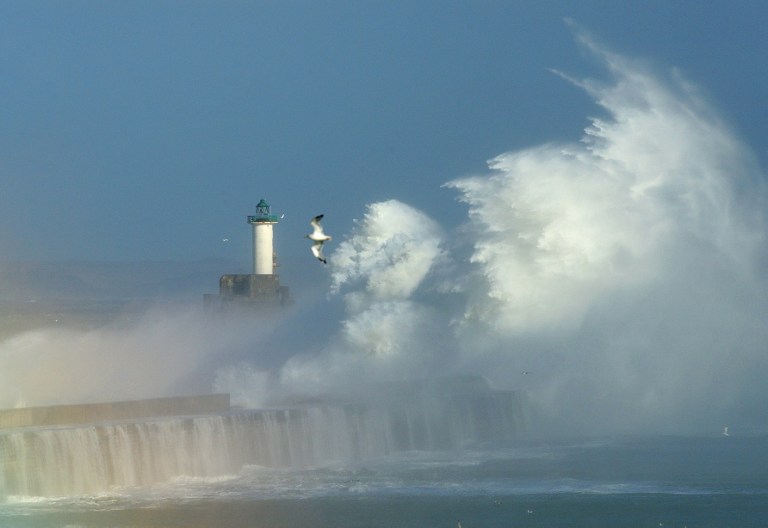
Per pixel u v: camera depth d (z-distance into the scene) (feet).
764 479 376.27
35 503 339.98
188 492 358.84
